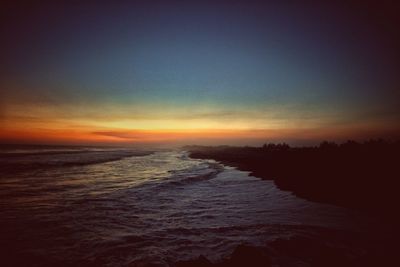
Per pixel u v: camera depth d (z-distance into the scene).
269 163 33.88
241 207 11.57
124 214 10.22
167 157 65.31
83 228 8.35
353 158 24.05
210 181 20.25
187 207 11.59
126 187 16.61
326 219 9.43
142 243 7.16
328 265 5.55
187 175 23.81
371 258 5.75
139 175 23.64
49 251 6.52
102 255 6.33
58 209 10.61
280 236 7.59
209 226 8.74
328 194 13.56
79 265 5.79
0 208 10.56
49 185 16.64
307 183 17.05
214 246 6.99
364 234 7.72
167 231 8.22
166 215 10.19
